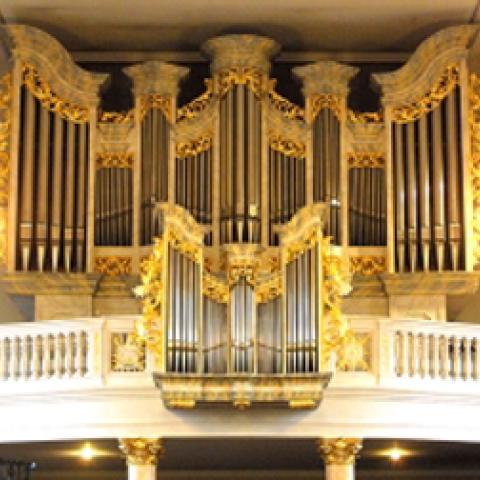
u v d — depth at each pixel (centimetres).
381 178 2481
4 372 2073
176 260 2025
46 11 2467
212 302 2016
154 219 2442
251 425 2036
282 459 2441
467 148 2448
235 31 2561
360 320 2075
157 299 2020
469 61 2658
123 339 2059
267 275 2025
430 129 2475
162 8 2455
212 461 2467
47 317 2405
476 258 2427
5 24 2491
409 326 2070
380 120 2503
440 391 2066
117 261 2445
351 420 2044
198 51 2647
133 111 2503
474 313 2578
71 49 2641
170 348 2003
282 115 2484
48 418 2052
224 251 2314
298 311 2014
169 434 2031
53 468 2638
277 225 2348
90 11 2466
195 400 1986
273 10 2456
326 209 2295
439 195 2441
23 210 2423
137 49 2647
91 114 2491
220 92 2483
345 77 2516
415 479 2700
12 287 2403
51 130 2467
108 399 2042
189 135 2478
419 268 2428
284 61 2655
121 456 2386
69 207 2441
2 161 2448
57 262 2412
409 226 2442
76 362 2052
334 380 2048
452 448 2291
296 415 2041
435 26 2534
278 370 2000
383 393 2052
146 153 2481
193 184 2462
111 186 2473
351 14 2475
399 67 2661
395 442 2198
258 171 2447
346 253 2447
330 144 2486
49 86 2483
